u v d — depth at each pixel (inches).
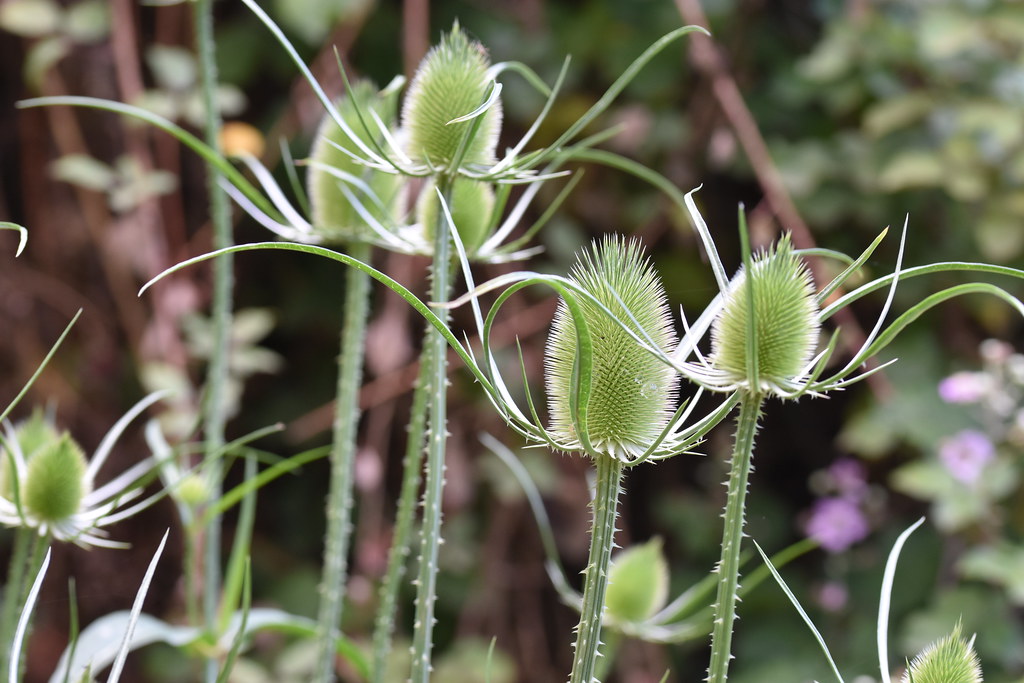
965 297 94.0
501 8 99.4
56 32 92.1
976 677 35.3
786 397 34.7
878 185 94.6
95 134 95.1
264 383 106.6
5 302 96.3
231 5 97.3
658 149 99.0
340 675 86.7
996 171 91.4
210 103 47.4
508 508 97.5
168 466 46.5
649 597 43.6
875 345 33.9
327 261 105.3
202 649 45.8
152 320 94.3
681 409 34.4
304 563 103.7
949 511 81.7
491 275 94.5
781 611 99.2
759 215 94.4
